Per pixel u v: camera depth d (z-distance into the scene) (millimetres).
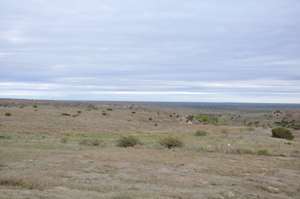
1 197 11656
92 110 86375
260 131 52750
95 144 30953
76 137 37938
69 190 13484
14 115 58312
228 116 122562
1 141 29438
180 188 15156
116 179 16203
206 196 13836
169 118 81750
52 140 32812
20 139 32094
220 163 22422
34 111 68688
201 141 37281
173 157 24016
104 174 17219
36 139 33000
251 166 22000
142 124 64062
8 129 41844
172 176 17531
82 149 26828
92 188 14164
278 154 29328
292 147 34969
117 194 13164
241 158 25453
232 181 17281
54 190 13328
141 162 21250
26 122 50688
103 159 21703
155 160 22250
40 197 11977
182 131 52188
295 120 109562
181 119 82000
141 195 13273
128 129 53594
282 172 20625
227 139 40312
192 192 14367
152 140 36719
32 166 18203
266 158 26266
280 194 15820
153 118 78875
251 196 14680
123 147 29828
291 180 18609
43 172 16688
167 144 31578
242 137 43188
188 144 33500
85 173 17188
